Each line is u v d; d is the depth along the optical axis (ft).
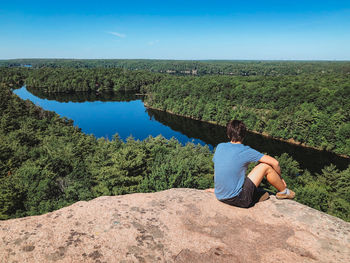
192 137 289.53
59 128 204.95
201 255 8.70
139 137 288.71
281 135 268.62
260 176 11.52
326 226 10.52
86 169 109.60
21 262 7.82
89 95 581.53
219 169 11.59
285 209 11.74
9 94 291.79
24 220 10.06
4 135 166.81
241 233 10.05
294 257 8.75
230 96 392.88
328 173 123.44
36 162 107.14
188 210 11.53
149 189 76.28
